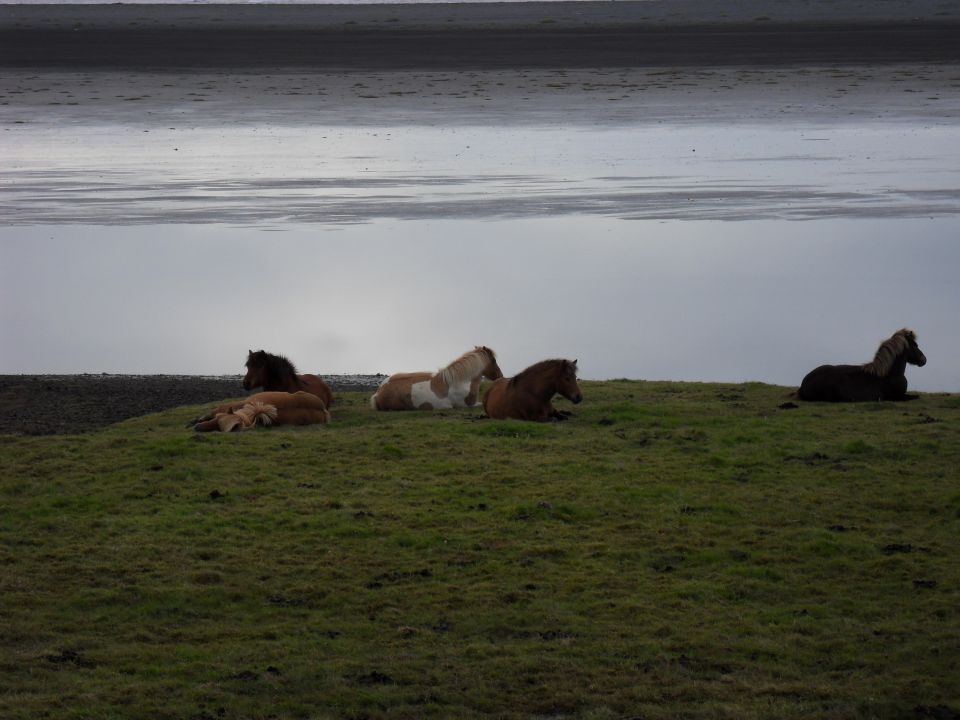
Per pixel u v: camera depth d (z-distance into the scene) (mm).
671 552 13031
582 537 13492
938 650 10633
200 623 11430
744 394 21047
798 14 171875
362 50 113562
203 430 18000
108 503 14602
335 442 17203
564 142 57719
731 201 43062
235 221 41156
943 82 81625
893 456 16281
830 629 11164
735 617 11453
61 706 9703
